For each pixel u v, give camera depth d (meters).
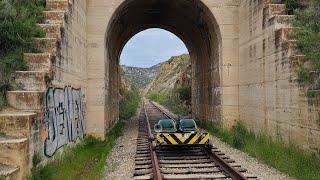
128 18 21.22
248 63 15.34
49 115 9.24
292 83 10.71
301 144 10.06
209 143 11.89
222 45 17.05
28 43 10.30
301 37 10.99
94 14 16.62
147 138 16.45
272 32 12.47
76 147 12.80
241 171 9.15
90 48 16.50
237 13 17.11
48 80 9.27
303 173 8.64
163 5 20.05
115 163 10.77
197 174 8.98
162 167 9.86
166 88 87.75
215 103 18.59
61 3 12.28
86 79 16.22
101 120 16.33
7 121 7.23
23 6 11.73
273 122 12.34
